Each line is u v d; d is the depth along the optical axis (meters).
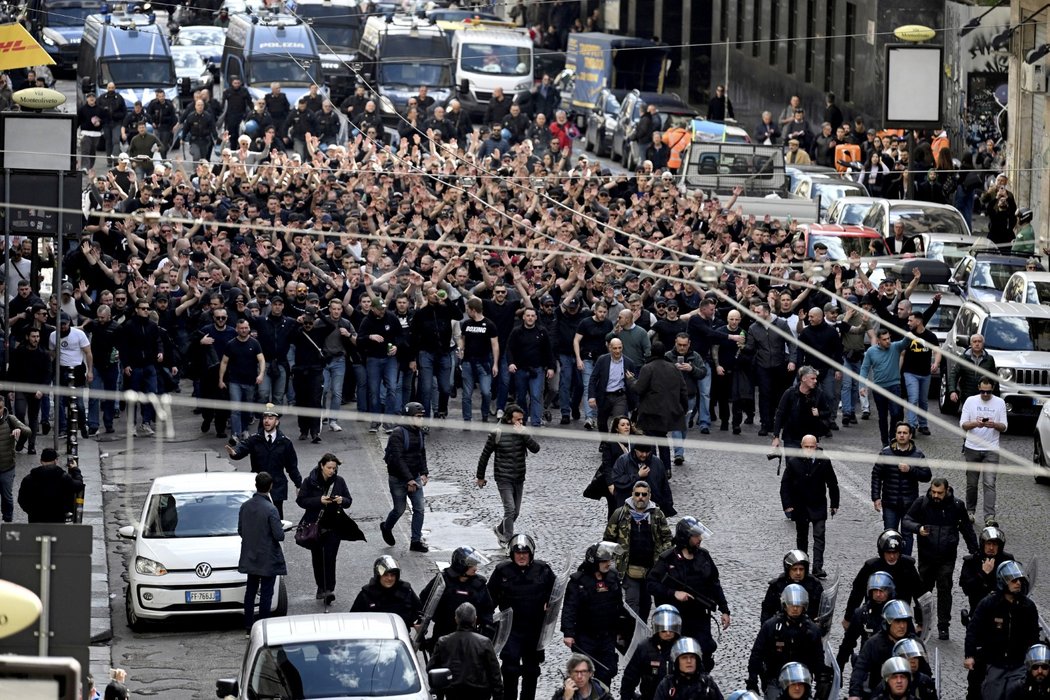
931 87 103.19
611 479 54.81
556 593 44.97
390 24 158.25
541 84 162.62
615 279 81.12
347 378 78.56
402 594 45.50
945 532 50.97
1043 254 100.75
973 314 79.88
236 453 57.66
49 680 19.47
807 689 38.84
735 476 67.94
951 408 79.44
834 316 74.38
